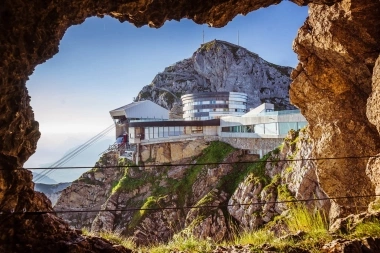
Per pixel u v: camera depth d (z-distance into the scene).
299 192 17.28
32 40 3.92
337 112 8.70
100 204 36.97
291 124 25.30
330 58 8.12
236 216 22.59
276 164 22.83
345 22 6.80
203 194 30.08
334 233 4.86
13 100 3.83
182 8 5.25
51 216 4.74
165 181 33.44
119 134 52.31
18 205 3.99
